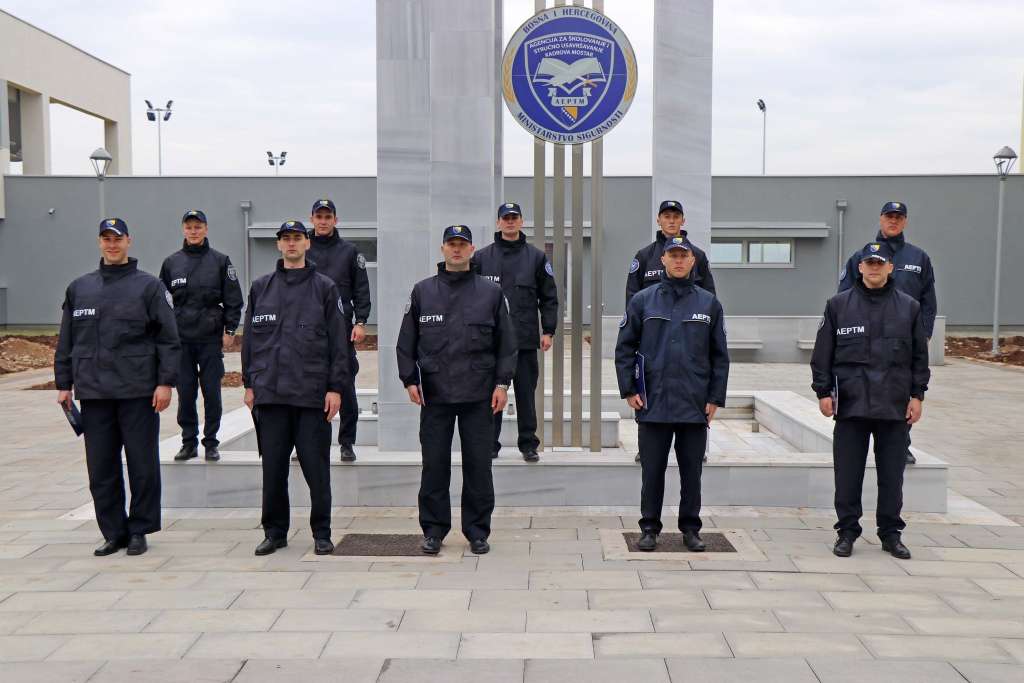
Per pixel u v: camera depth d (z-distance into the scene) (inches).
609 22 281.7
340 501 276.4
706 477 272.8
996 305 849.5
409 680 148.0
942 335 776.3
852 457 225.0
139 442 224.1
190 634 168.7
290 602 186.7
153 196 1028.5
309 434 224.1
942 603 185.0
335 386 224.7
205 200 1027.3
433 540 224.1
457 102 300.8
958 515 265.7
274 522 227.6
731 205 1011.3
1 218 1037.8
